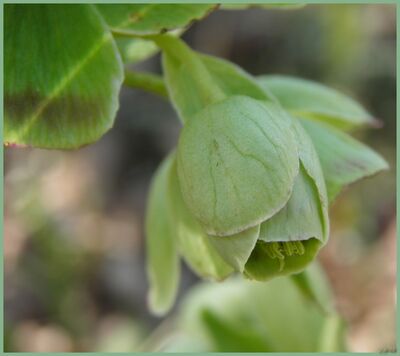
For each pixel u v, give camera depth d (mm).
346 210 676
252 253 210
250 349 296
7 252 666
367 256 658
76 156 800
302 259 209
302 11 801
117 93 211
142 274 699
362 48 756
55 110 210
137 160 814
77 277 680
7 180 674
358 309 615
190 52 224
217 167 205
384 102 758
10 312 638
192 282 639
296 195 205
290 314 292
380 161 230
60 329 644
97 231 734
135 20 216
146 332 628
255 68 821
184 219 231
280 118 210
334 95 263
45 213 691
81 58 212
